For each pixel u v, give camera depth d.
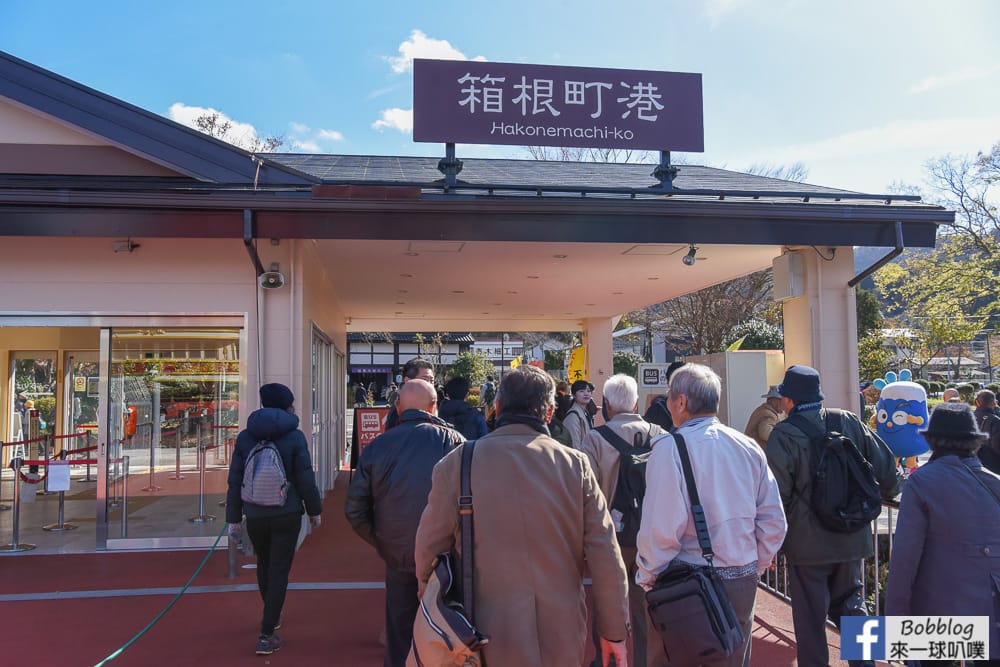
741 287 21.78
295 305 7.56
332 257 9.62
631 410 4.36
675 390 3.15
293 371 7.50
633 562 4.10
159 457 7.52
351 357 47.38
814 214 7.09
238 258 7.52
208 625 5.21
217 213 6.54
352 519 3.97
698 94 7.62
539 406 2.68
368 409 10.36
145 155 6.82
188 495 7.52
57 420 13.61
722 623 2.72
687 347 29.39
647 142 7.50
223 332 7.52
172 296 7.42
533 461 2.53
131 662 4.54
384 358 47.59
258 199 6.45
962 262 23.39
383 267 10.47
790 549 3.90
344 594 5.93
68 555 7.23
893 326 29.98
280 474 4.63
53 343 13.47
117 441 7.49
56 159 7.28
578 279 11.66
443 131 7.08
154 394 7.51
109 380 7.48
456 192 6.95
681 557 2.92
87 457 13.41
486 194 6.93
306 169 9.35
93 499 10.91
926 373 40.12
